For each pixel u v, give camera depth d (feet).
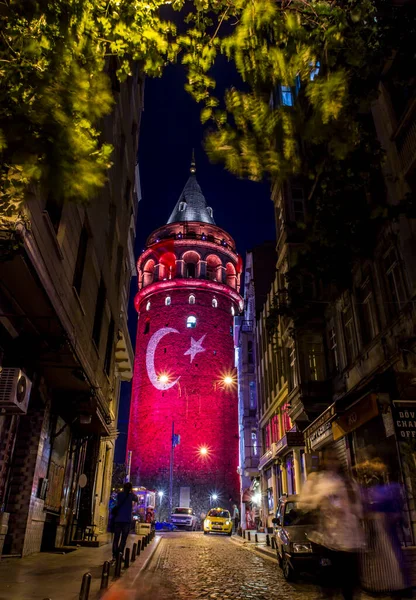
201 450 182.29
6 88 17.44
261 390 120.16
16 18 18.19
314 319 66.59
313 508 19.36
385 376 44.11
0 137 17.21
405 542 35.58
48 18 18.39
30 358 36.73
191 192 245.86
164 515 169.78
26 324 34.22
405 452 38.06
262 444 117.19
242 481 136.26
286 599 27.17
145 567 39.17
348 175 31.19
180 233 216.95
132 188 82.12
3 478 34.99
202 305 205.98
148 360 201.67
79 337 43.98
